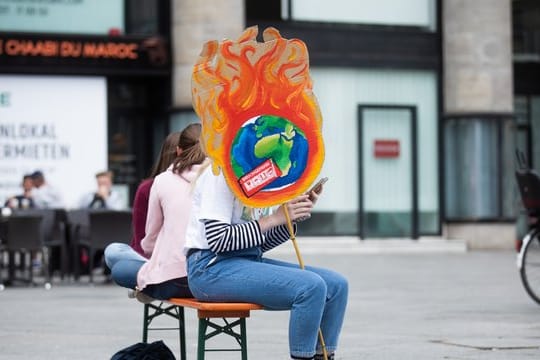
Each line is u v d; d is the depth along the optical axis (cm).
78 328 1255
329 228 2892
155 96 2877
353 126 2916
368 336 1164
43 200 2345
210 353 1038
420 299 1595
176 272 782
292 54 724
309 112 729
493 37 2953
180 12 2775
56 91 2742
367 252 2844
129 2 2797
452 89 2964
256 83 718
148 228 841
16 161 2720
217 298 715
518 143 3256
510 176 2984
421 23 2978
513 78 3247
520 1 3244
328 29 2897
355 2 2922
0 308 1502
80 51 2744
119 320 1341
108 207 2186
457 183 2966
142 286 796
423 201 2967
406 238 2944
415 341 1120
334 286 733
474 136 2945
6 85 2714
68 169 2753
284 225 755
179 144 845
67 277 2181
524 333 1185
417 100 2966
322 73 2897
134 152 2862
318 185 736
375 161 2925
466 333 1187
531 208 1458
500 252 2866
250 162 715
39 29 2748
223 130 709
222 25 2756
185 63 2772
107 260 880
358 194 2909
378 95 2936
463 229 2952
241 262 714
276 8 2867
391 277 2033
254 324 1301
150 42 2770
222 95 709
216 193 712
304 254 2777
